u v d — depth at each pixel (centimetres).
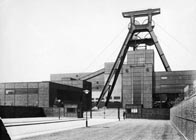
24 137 1625
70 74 12494
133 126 2972
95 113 7875
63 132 2059
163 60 9419
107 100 9900
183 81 8556
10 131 2150
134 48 10575
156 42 9669
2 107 4947
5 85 7988
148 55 9950
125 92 8975
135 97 8838
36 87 7662
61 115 6175
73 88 9350
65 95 8806
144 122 4106
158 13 9856
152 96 8769
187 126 1480
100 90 11612
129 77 9006
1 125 383
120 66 10031
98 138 1573
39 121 3888
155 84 8869
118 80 10669
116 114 7650
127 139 1516
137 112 6081
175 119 2809
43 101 7531
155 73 8931
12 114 5259
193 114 1182
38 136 1700
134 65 9000
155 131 2189
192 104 1222
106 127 2752
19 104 7769
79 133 1962
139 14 10006
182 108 1833
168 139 1520
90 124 3412
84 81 10144
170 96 8844
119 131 2180
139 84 8869
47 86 7544
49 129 2417
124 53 10288
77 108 6006
